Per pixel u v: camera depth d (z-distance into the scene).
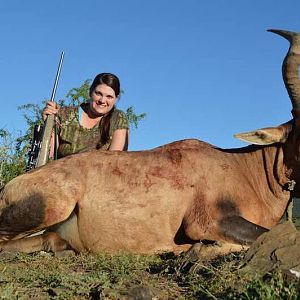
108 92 2.81
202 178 2.30
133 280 1.79
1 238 2.44
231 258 1.85
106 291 1.60
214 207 2.24
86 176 2.38
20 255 2.29
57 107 2.83
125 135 2.87
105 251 2.34
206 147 2.43
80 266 2.11
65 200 2.34
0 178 4.19
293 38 2.39
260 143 2.38
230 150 2.48
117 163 2.39
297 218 3.86
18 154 4.51
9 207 2.40
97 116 2.88
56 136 2.84
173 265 1.98
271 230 1.84
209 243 2.21
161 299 1.62
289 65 2.37
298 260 1.69
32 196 2.35
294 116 2.39
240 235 2.16
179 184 2.30
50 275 1.84
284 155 2.42
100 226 2.33
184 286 1.74
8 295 1.57
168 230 2.29
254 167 2.44
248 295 1.48
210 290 1.62
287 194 2.45
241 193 2.32
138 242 2.31
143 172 2.35
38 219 2.35
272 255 1.75
